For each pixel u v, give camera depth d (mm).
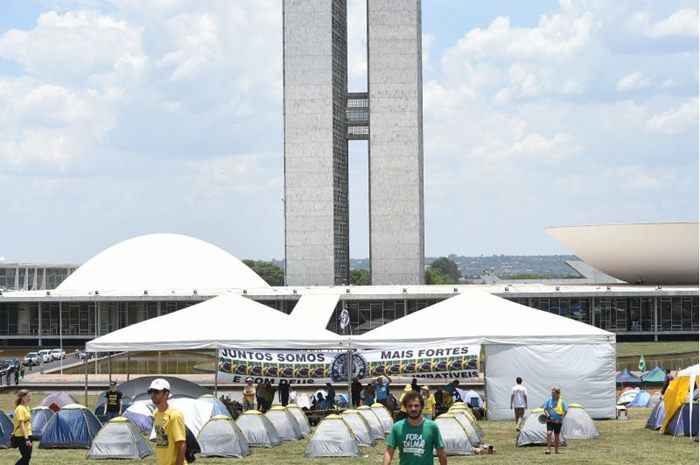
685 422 38250
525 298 125562
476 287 132125
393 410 45844
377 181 171125
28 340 126875
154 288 131625
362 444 37469
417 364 47594
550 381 46938
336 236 173375
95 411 47500
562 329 47469
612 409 46906
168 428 18281
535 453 34406
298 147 170875
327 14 171750
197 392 50844
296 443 39094
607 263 139500
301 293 126812
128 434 33969
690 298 125438
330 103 170875
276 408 40375
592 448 35281
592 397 46844
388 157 171000
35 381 76250
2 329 126938
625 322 125500
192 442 20938
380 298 126188
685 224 131750
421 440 16438
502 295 125188
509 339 46906
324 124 171000
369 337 47219
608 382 46938
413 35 171625
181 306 126938
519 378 44125
